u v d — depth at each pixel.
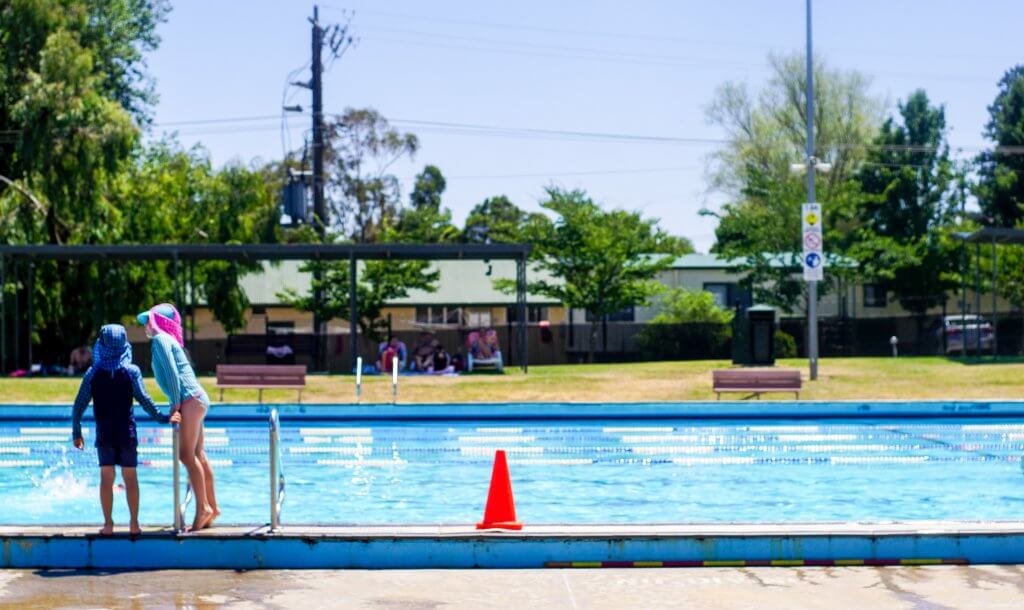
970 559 8.65
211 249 29.33
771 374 22.56
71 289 34.88
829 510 12.36
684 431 19.58
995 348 31.66
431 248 29.38
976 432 19.61
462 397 23.75
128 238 35.91
